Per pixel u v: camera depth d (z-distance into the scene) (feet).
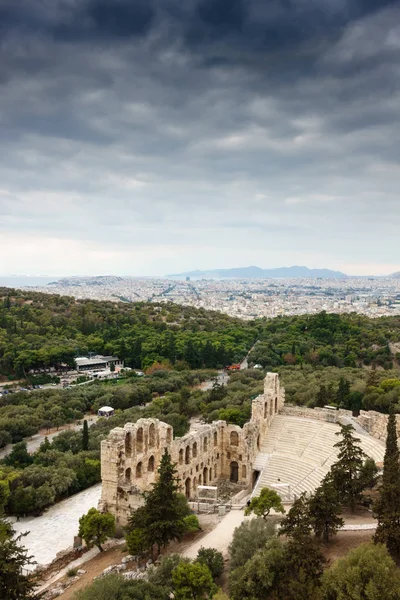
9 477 314.55
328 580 143.54
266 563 158.20
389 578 136.67
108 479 241.96
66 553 231.50
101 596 154.20
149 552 205.98
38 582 207.00
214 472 306.35
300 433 314.76
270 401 330.95
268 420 326.65
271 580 152.97
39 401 538.88
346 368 610.65
